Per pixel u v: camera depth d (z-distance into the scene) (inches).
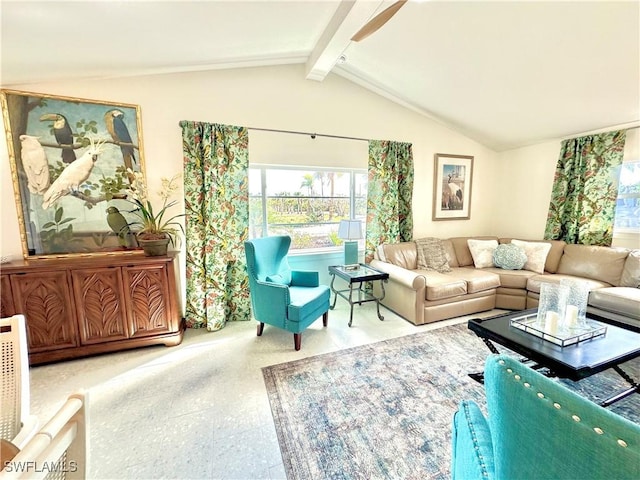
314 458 56.4
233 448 58.9
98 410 69.7
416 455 57.0
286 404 71.7
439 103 142.3
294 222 142.2
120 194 106.2
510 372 25.0
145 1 64.0
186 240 114.3
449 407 70.5
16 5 57.9
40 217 97.4
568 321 73.0
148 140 109.7
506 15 81.6
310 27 97.0
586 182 134.1
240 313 125.4
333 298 153.6
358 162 146.6
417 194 161.5
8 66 81.4
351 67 131.3
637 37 78.1
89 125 101.0
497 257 147.6
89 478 52.3
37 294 86.8
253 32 92.9
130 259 96.0
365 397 74.2
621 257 118.0
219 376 83.8
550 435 21.7
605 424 19.0
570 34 82.7
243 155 119.0
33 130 94.9
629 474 17.7
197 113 115.6
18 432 37.7
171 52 95.1
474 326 79.7
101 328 93.8
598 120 122.1
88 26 70.1
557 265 138.5
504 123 144.8
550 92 112.0
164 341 101.3
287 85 128.6
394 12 58.0
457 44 98.2
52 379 82.4
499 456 26.8
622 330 74.8
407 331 113.6
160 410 69.8
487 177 179.2
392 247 145.3
